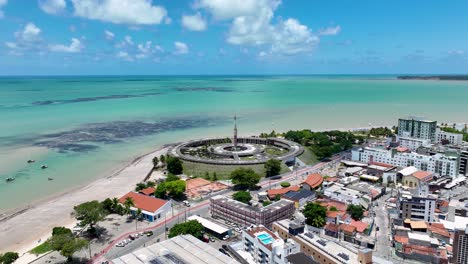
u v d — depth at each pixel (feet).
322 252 443.73
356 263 423.23
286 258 414.62
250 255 486.38
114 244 537.24
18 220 640.17
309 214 590.96
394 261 489.26
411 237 528.22
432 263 481.46
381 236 565.53
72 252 464.24
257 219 570.46
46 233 589.32
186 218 634.02
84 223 556.51
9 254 477.36
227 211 621.31
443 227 571.69
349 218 606.96
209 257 412.98
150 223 615.98
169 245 441.68
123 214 652.89
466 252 466.70
